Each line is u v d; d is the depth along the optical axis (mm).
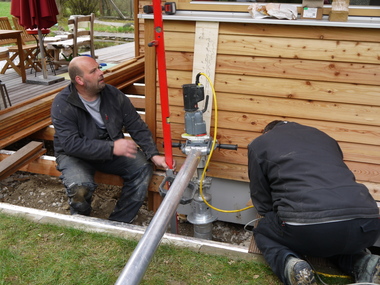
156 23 2596
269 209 2414
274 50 2980
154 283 2115
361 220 1945
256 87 3119
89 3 17016
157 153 3297
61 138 3102
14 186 4078
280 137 2309
